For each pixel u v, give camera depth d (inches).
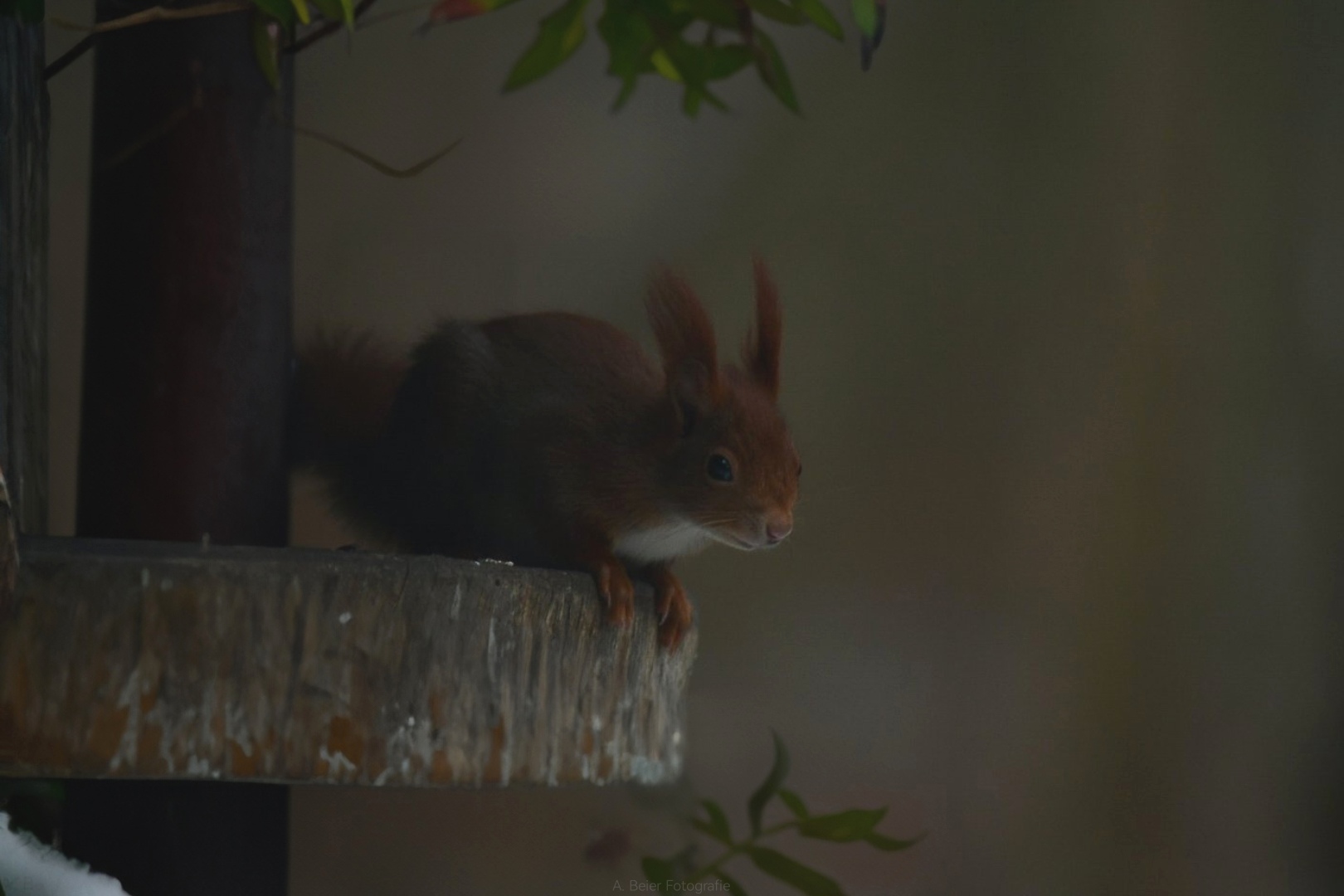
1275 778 354.0
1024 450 352.8
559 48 321.4
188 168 316.2
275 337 316.8
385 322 336.5
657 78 342.3
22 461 315.3
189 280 316.2
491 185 338.6
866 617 344.8
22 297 315.6
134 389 315.9
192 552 311.7
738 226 343.9
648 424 322.7
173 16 315.6
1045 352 357.4
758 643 343.3
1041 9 366.6
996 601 346.9
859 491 345.4
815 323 345.1
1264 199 369.4
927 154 354.0
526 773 313.0
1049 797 345.7
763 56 318.3
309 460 322.7
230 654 311.3
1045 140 363.6
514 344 323.3
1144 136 367.2
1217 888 346.3
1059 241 362.0
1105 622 352.5
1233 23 372.8
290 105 318.0
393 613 311.9
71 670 310.8
